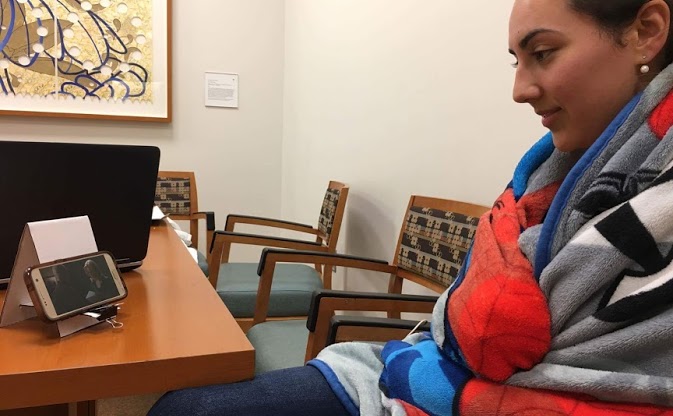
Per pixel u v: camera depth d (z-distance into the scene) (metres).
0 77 2.76
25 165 0.87
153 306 0.88
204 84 3.17
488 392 0.67
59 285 0.75
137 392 0.68
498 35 1.35
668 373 0.56
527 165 0.86
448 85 1.58
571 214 0.67
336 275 2.50
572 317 0.64
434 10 1.65
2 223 0.87
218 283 1.89
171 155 3.17
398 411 0.72
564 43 0.64
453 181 1.57
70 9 2.83
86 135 2.98
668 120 0.62
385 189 2.00
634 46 0.63
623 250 0.59
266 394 0.76
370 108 2.11
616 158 0.64
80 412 1.04
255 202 3.39
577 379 0.59
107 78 2.95
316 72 2.73
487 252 0.75
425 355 0.79
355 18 2.24
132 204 1.04
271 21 3.27
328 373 0.83
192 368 0.70
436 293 1.48
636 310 0.58
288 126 3.26
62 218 0.91
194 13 3.11
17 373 0.62
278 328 1.47
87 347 0.71
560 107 0.68
